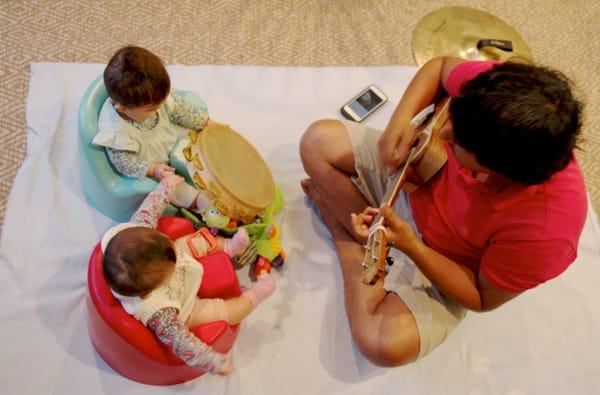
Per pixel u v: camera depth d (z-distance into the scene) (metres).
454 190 1.08
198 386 1.26
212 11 1.78
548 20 1.91
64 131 1.52
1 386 1.22
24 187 1.42
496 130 0.78
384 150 1.18
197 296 1.24
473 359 1.35
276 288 1.40
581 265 1.47
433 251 1.10
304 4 1.84
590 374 1.35
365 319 1.23
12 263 1.33
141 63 1.13
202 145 1.30
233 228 1.33
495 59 1.77
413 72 1.73
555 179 0.93
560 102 0.78
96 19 1.72
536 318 1.40
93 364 1.26
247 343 1.33
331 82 1.69
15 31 1.67
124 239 1.04
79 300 1.32
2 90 1.58
